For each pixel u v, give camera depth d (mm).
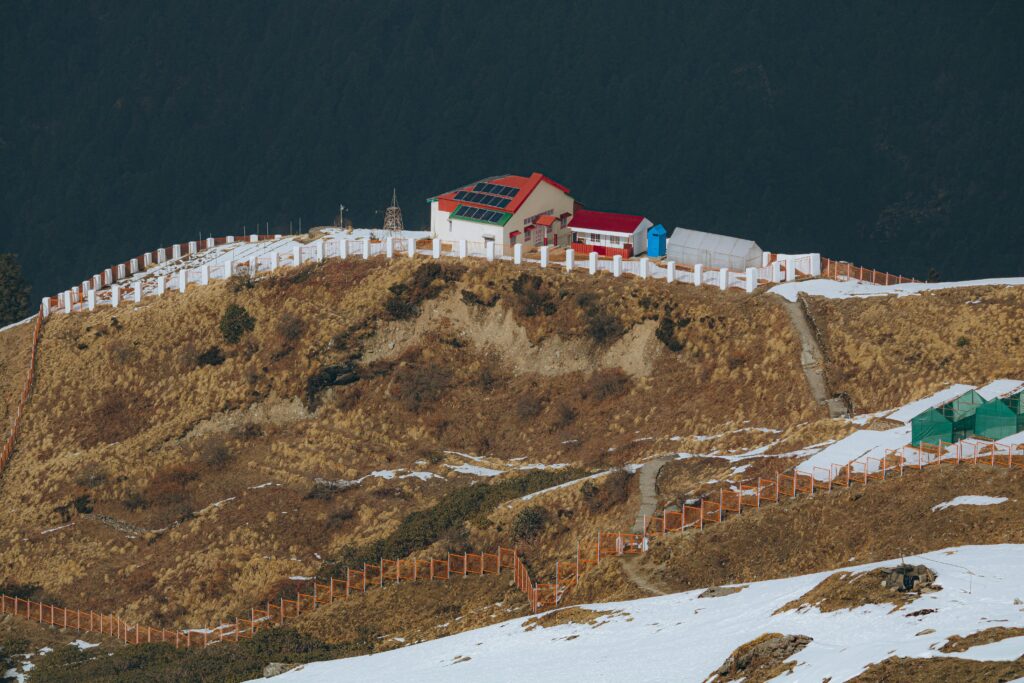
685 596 181375
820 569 182000
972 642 143125
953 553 170250
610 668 161875
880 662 142500
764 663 151750
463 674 172875
